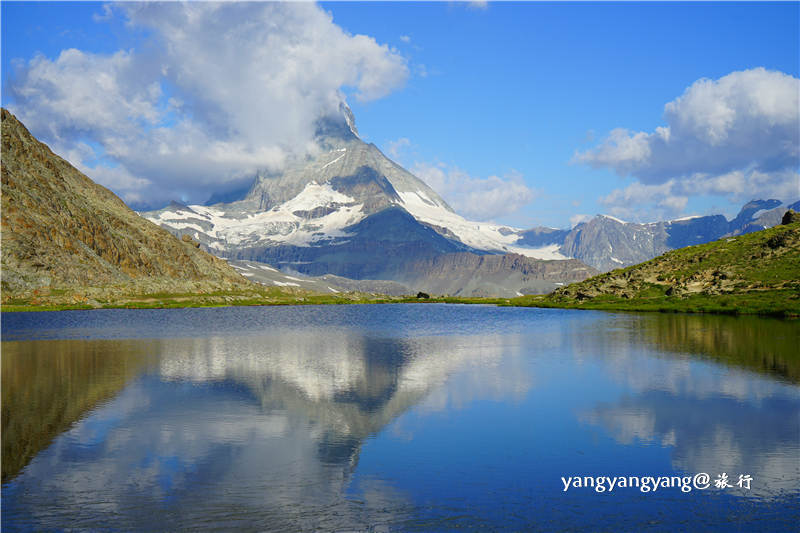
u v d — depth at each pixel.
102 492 26.62
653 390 48.31
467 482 27.80
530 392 48.34
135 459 31.23
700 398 44.91
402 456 31.56
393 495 26.19
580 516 24.05
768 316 126.00
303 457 31.52
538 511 24.56
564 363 65.38
